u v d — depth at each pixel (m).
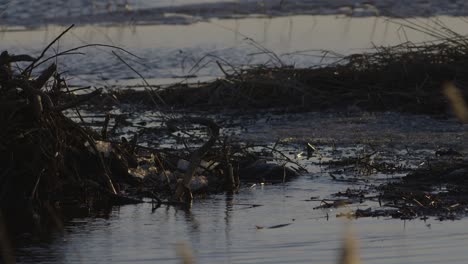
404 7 83.44
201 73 59.09
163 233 26.56
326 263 23.14
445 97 47.69
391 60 52.81
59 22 77.62
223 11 84.12
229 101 51.25
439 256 23.45
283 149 39.75
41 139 30.30
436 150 38.72
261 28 75.44
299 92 51.41
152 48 66.12
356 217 27.73
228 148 35.38
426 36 68.38
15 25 76.25
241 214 28.70
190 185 31.77
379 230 26.11
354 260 12.04
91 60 61.69
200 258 23.81
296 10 84.81
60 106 30.61
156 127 44.81
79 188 31.17
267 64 58.50
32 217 28.70
